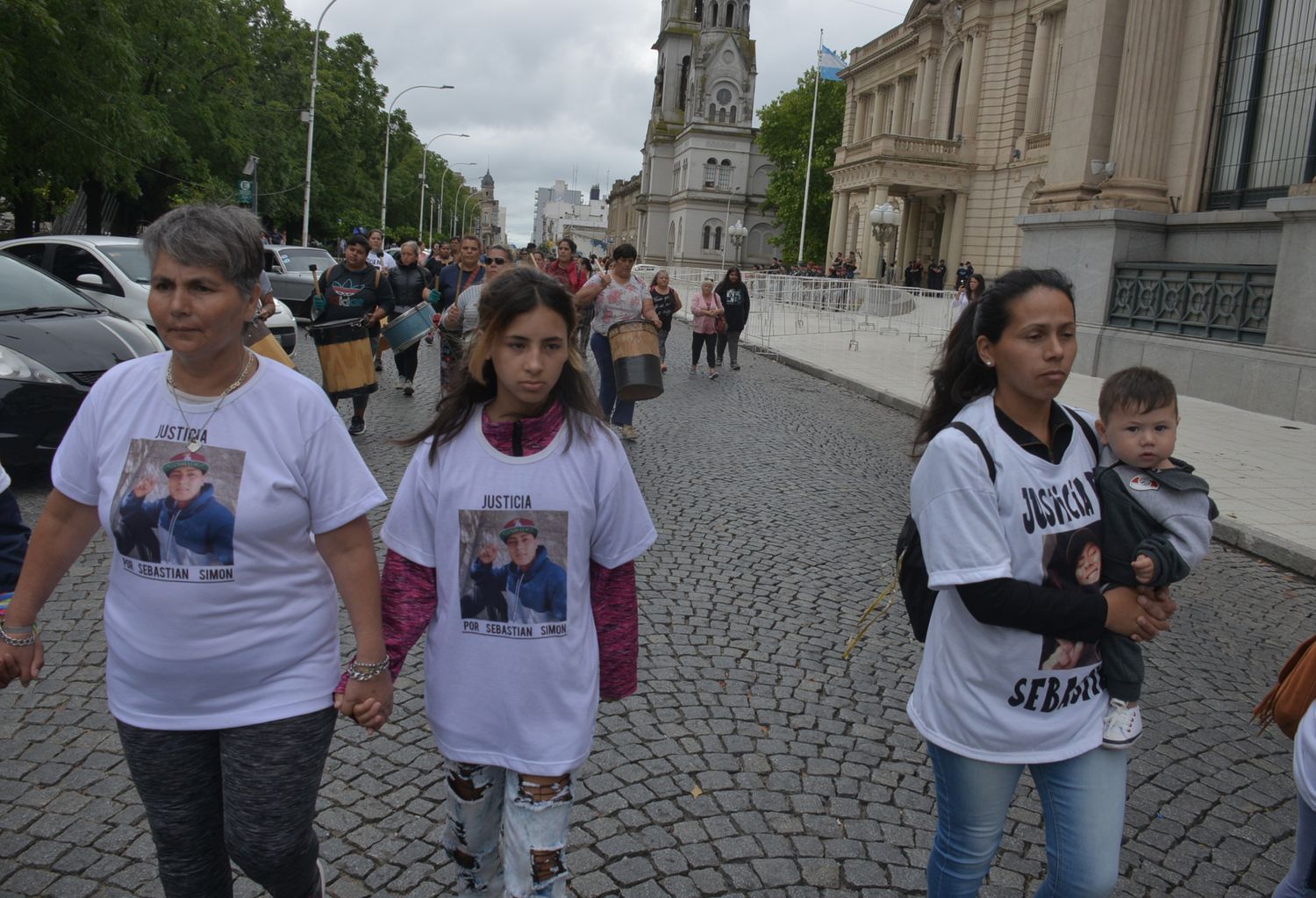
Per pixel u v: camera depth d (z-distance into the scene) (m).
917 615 2.37
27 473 7.48
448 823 2.45
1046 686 2.13
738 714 4.18
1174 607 2.14
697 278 43.59
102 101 21.94
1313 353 12.74
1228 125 15.41
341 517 2.19
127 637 2.14
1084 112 17.14
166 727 2.16
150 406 2.13
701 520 7.16
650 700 4.26
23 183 24.11
